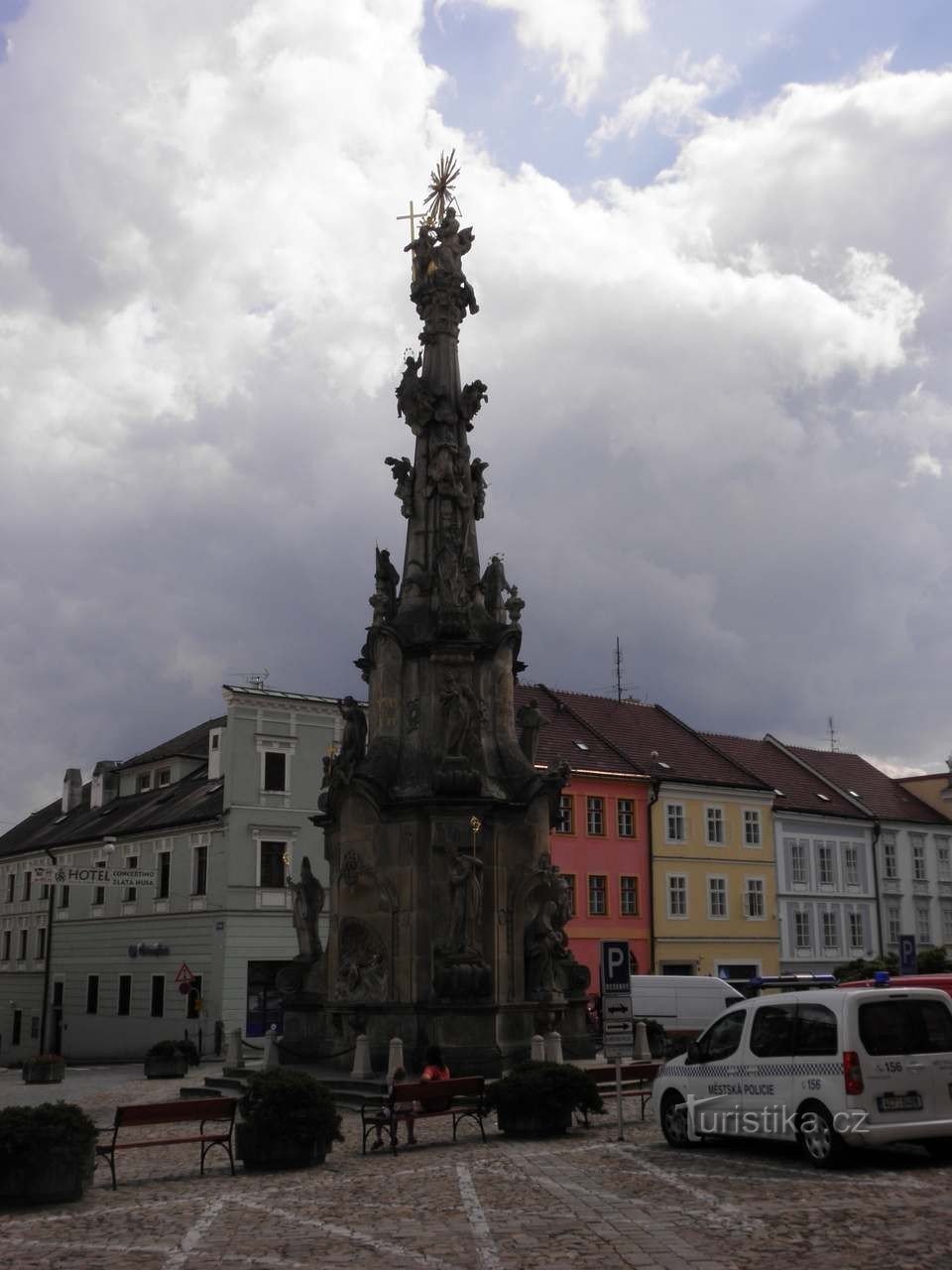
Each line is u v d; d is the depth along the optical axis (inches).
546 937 1051.9
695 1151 700.7
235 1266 448.8
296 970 1125.7
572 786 2257.6
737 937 2470.5
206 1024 2086.6
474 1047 975.0
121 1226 528.1
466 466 1175.6
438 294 1208.8
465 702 1061.8
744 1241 469.7
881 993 641.6
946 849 3014.3
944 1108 637.9
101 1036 2348.7
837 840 2753.4
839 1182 586.9
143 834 2311.8
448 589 1103.6
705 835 2461.9
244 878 2123.5
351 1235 498.3
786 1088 647.1
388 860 1048.2
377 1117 730.8
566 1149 719.7
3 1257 470.3
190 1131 860.0
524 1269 434.9
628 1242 472.1
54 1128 584.4
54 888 2556.6
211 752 2332.7
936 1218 499.2
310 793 2219.5
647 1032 1290.6
